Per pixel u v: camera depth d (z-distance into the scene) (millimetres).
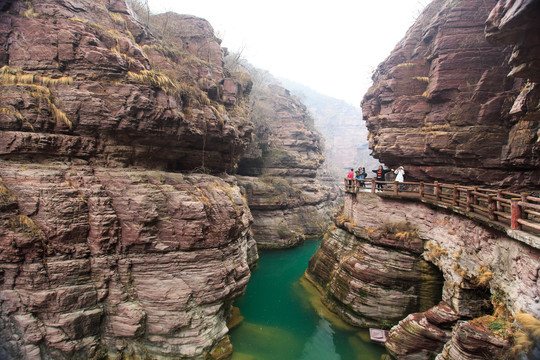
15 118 10094
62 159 11047
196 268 11828
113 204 11078
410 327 11805
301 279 21969
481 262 10531
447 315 11266
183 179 13352
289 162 39438
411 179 18141
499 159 14859
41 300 9633
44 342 9852
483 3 15812
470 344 8227
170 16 21953
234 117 21344
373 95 20969
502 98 14930
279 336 14633
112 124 11516
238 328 15102
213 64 21375
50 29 11195
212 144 16500
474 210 11305
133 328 10742
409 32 20469
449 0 16938
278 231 30891
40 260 9812
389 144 17562
